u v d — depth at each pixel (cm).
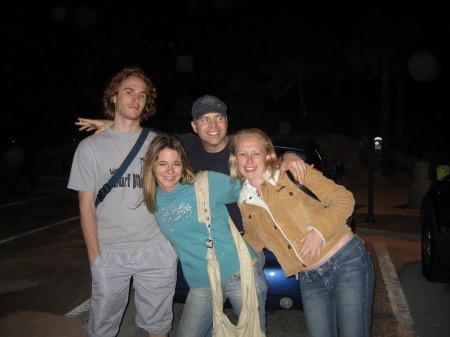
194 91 1589
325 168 286
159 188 184
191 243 179
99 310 199
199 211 177
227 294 183
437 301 296
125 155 196
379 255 405
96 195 198
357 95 1648
